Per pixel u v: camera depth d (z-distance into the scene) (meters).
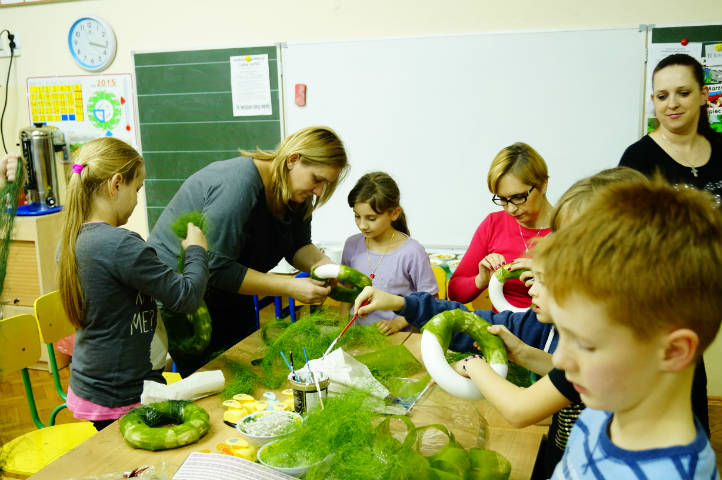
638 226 0.53
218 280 1.75
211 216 1.72
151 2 3.72
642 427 0.57
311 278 1.76
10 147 4.18
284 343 1.53
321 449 0.96
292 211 1.99
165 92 3.78
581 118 3.15
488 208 3.39
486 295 2.64
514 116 3.25
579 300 0.53
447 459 0.98
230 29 3.62
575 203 0.96
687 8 2.92
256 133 3.69
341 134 3.54
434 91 3.34
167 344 1.65
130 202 1.59
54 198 3.52
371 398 1.16
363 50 3.40
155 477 1.02
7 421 1.01
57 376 2.00
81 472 1.08
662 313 0.51
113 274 1.46
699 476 0.54
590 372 0.55
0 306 0.92
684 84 1.94
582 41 3.07
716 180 1.99
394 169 3.49
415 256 2.26
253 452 1.12
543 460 1.24
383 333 1.79
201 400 1.39
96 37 3.83
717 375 3.00
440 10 3.27
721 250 0.53
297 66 3.53
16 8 3.96
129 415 1.25
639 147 2.10
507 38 3.17
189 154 3.82
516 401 0.94
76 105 3.97
